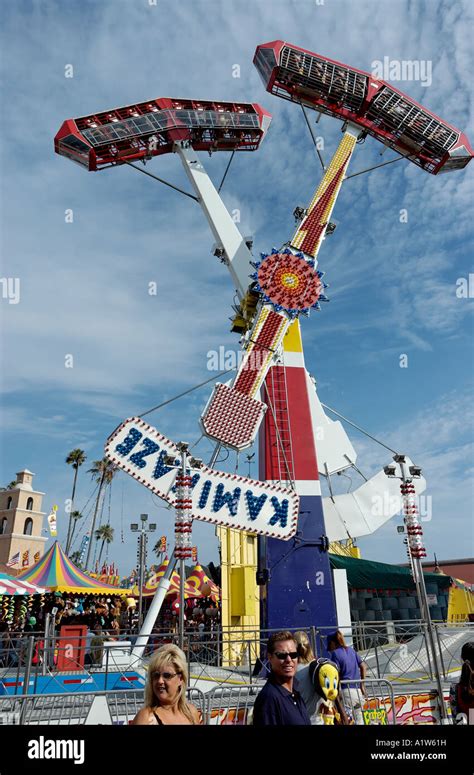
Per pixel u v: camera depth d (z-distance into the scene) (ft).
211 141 83.20
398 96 84.33
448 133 85.15
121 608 102.78
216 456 64.28
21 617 70.49
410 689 40.04
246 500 58.29
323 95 82.64
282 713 15.47
